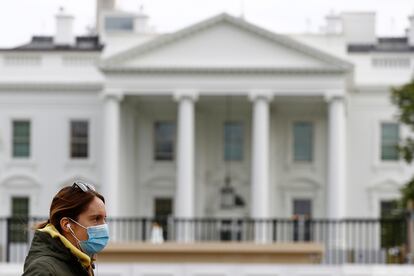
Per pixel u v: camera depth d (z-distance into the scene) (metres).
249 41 98.81
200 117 106.00
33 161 107.12
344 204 98.56
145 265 42.78
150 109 106.88
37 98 106.94
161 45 98.94
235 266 42.75
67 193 12.30
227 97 101.38
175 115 107.06
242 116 106.69
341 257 51.66
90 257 12.35
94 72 106.88
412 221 49.28
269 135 105.12
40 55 106.88
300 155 106.75
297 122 106.44
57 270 11.90
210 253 44.12
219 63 98.75
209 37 99.12
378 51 113.31
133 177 105.00
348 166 107.56
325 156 106.25
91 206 12.30
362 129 107.38
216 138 106.62
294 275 42.50
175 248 43.84
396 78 107.12
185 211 97.88
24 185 107.31
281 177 106.50
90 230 12.27
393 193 107.12
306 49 97.44
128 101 102.88
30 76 106.62
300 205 106.75
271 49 98.69
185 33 98.25
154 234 63.16
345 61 97.25
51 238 12.05
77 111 106.62
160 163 107.06
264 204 98.31
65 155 106.94
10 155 107.31
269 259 44.22
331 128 98.12
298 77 98.31
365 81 107.06
